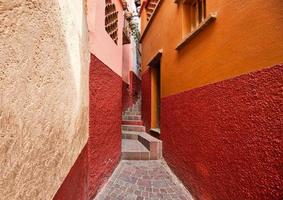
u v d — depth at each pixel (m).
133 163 5.21
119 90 5.18
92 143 3.09
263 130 1.87
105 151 3.83
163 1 5.72
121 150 5.55
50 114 1.16
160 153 5.61
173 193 3.66
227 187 2.41
